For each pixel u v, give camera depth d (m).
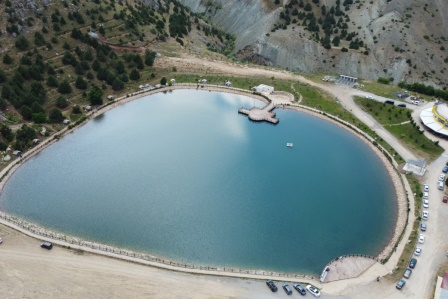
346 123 156.25
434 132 147.62
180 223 107.56
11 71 161.88
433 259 94.69
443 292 85.12
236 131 153.00
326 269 92.25
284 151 141.50
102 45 189.00
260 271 93.31
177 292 85.75
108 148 139.75
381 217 111.38
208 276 90.25
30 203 111.81
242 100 175.62
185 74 192.00
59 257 93.00
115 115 160.88
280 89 182.12
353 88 185.38
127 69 187.75
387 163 133.38
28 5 184.88
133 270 90.75
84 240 99.56
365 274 91.81
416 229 104.06
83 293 84.50
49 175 124.31
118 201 114.38
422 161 125.12
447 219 107.56
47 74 167.50
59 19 190.12
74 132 148.00
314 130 154.12
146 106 168.75
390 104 167.75
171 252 97.94
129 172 127.31
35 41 176.62
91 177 124.19
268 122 158.25
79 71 173.88
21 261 91.31
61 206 111.19
